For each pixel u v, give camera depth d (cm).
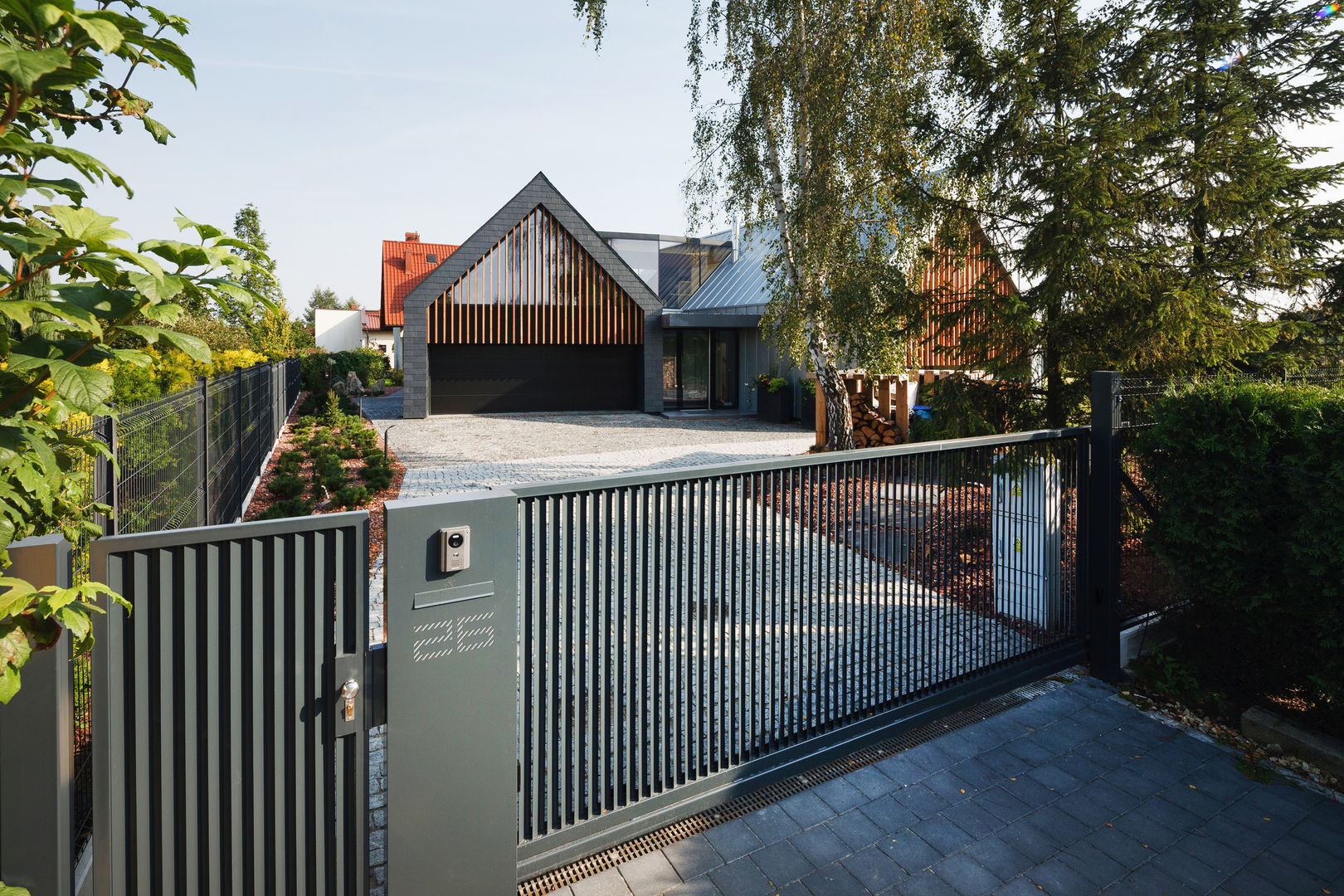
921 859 281
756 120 1148
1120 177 596
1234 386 400
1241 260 591
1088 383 618
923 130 694
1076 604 453
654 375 2017
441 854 229
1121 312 590
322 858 216
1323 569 345
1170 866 279
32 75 123
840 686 355
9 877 167
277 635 204
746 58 1144
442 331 1881
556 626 262
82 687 193
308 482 988
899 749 360
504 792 240
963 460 394
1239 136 600
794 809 312
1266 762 349
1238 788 329
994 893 264
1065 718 391
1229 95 607
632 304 2005
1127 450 442
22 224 135
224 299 155
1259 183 585
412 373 1855
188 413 492
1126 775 339
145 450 374
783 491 324
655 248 2561
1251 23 679
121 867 189
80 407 128
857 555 357
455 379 1989
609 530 272
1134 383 444
